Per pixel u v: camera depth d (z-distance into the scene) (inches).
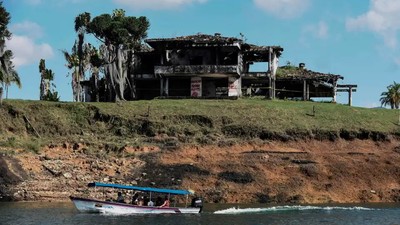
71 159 2381.9
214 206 2048.5
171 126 2701.8
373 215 1819.6
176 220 1701.5
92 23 3184.1
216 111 2859.3
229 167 2337.6
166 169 2319.1
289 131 2682.1
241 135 2667.3
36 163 2320.4
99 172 2288.4
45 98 3612.2
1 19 2655.0
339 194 2224.4
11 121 2677.2
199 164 2365.9
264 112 2869.1
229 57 3506.4
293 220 1708.9
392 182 2316.7
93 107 2829.7
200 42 3316.9
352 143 2682.1
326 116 2878.9
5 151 2351.1
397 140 2726.4
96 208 1838.1
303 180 2278.5
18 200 2116.1
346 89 3585.1
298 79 3533.5
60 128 2699.3
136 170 2315.5
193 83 3410.4
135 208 1857.8
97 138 2637.8
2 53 2632.9
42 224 1589.6
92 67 3617.1
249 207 2015.3
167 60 3447.3
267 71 3447.3
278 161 2395.4
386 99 4384.8
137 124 2728.8
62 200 2132.1
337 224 1644.9
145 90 3572.8
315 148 2625.5
